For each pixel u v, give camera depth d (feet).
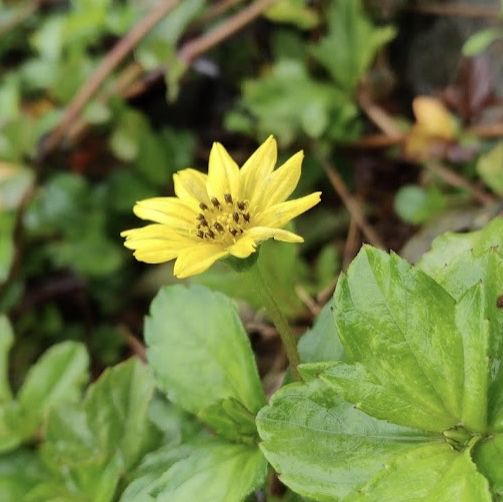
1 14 1.42
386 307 0.69
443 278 0.73
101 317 1.23
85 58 1.29
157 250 0.73
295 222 1.18
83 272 1.21
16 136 1.21
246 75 1.34
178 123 1.36
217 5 1.30
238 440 0.77
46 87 1.31
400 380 0.69
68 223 1.21
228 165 0.76
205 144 1.29
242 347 0.80
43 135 1.22
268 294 0.75
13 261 1.19
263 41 1.32
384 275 0.70
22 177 1.20
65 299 1.22
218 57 1.32
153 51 1.21
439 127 1.09
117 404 0.87
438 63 1.23
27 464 0.92
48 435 0.87
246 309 1.01
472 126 1.09
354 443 0.71
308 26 1.23
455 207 1.07
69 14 1.33
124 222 1.25
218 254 0.72
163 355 0.81
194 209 0.75
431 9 1.21
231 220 0.73
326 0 1.22
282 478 0.70
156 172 1.24
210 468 0.76
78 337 1.20
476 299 0.68
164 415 0.88
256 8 1.22
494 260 0.72
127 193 1.23
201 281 0.92
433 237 1.03
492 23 1.15
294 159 0.74
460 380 0.69
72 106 1.22
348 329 0.70
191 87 1.35
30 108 1.32
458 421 0.70
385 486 0.68
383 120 1.16
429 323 0.69
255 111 1.14
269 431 0.72
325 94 1.14
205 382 0.80
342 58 1.15
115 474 0.84
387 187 1.17
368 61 1.14
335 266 1.05
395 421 0.70
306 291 1.02
